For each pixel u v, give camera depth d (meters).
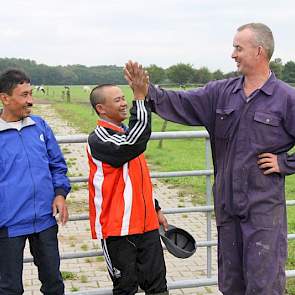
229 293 3.61
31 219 3.37
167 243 3.66
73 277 5.45
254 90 3.38
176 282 4.38
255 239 3.37
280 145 3.37
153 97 3.45
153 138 4.12
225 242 3.56
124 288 3.55
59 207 3.47
